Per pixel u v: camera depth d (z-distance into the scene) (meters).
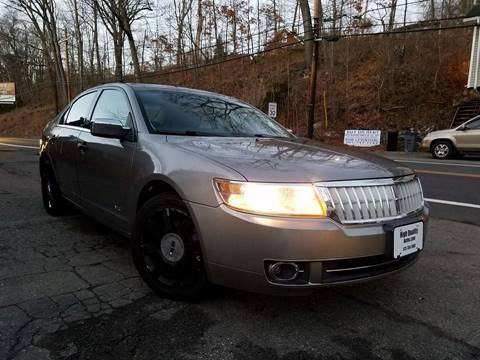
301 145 3.40
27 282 3.23
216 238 2.53
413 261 2.87
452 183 8.98
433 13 28.38
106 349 2.35
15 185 7.70
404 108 22.94
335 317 2.81
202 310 2.83
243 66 32.25
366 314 2.87
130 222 3.42
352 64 26.94
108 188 3.72
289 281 2.41
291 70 28.89
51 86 47.47
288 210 2.39
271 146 3.22
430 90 23.08
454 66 23.17
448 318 2.86
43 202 5.76
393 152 18.62
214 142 3.22
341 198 2.48
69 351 2.32
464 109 20.27
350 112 24.09
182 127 3.60
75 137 4.42
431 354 2.41
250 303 2.95
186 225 2.80
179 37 36.41
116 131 3.40
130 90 3.90
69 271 3.48
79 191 4.36
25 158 12.93
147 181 3.09
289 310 2.88
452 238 4.82
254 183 2.44
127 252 3.99
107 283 3.25
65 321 2.64
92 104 4.47
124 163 3.43
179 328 2.59
